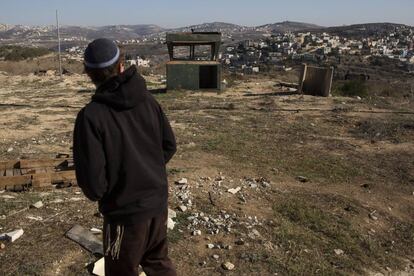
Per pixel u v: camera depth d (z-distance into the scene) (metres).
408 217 5.88
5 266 3.94
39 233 4.56
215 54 16.94
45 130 10.18
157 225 2.64
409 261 4.86
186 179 6.46
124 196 2.49
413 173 7.44
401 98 17.12
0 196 5.55
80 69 28.84
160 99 14.82
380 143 9.36
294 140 9.34
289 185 6.53
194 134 9.59
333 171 7.32
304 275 4.23
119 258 2.58
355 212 5.73
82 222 4.85
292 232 5.00
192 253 4.42
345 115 12.04
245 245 4.63
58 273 3.92
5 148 8.40
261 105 13.62
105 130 2.38
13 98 15.95
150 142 2.55
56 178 6.04
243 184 6.41
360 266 4.57
